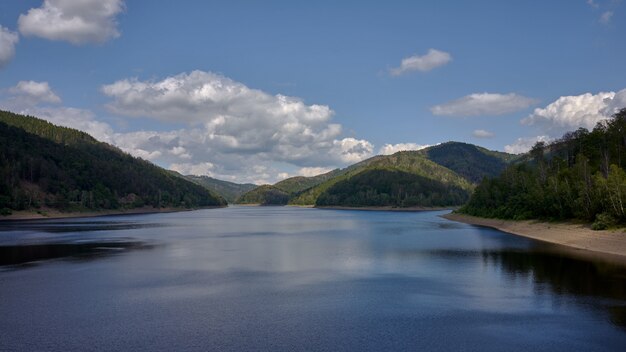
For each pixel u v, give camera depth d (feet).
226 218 638.53
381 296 122.83
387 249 225.97
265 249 231.30
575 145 435.94
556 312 104.88
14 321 100.53
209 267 172.24
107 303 116.16
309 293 127.03
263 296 123.75
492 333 91.04
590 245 218.18
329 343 86.12
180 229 387.75
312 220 566.36
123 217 645.10
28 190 614.75
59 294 125.80
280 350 82.58
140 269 167.22
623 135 391.04
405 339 88.12
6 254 206.49
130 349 83.41
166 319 102.06
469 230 352.49
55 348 83.82
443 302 115.75
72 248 231.50
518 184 421.18
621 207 241.14
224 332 92.79
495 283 137.39
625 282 134.92
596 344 84.38
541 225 319.06
